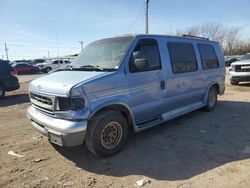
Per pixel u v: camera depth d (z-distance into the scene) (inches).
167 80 225.0
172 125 251.8
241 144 200.2
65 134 159.5
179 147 196.7
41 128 177.5
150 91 207.9
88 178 153.8
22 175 158.2
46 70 1397.6
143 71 201.0
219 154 182.7
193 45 271.4
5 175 158.6
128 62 190.5
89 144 172.2
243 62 516.7
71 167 168.1
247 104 343.6
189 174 155.8
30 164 172.9
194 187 141.8
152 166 167.0
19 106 373.4
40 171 163.2
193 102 276.1
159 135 223.5
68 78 176.2
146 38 211.3
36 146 204.1
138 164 170.2
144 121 213.3
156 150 191.9
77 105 161.2
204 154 183.3
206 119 271.4
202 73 279.3
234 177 150.8
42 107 180.1
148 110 209.3
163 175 155.4
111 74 178.5
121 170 162.9
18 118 295.7
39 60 1786.4
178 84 240.1
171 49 235.1
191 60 263.0
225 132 229.0
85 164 171.9
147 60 204.4
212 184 143.9
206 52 293.4
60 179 153.2
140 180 150.0
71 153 189.5
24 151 194.7
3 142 214.5
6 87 456.1
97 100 169.2
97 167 167.5
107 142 178.5
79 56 223.5
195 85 268.5
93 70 190.2
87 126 169.3
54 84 170.6
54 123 165.2
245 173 155.0
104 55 203.2
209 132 229.6
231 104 345.7
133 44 198.8
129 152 188.9
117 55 194.9
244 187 140.0
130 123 197.3
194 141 208.5
